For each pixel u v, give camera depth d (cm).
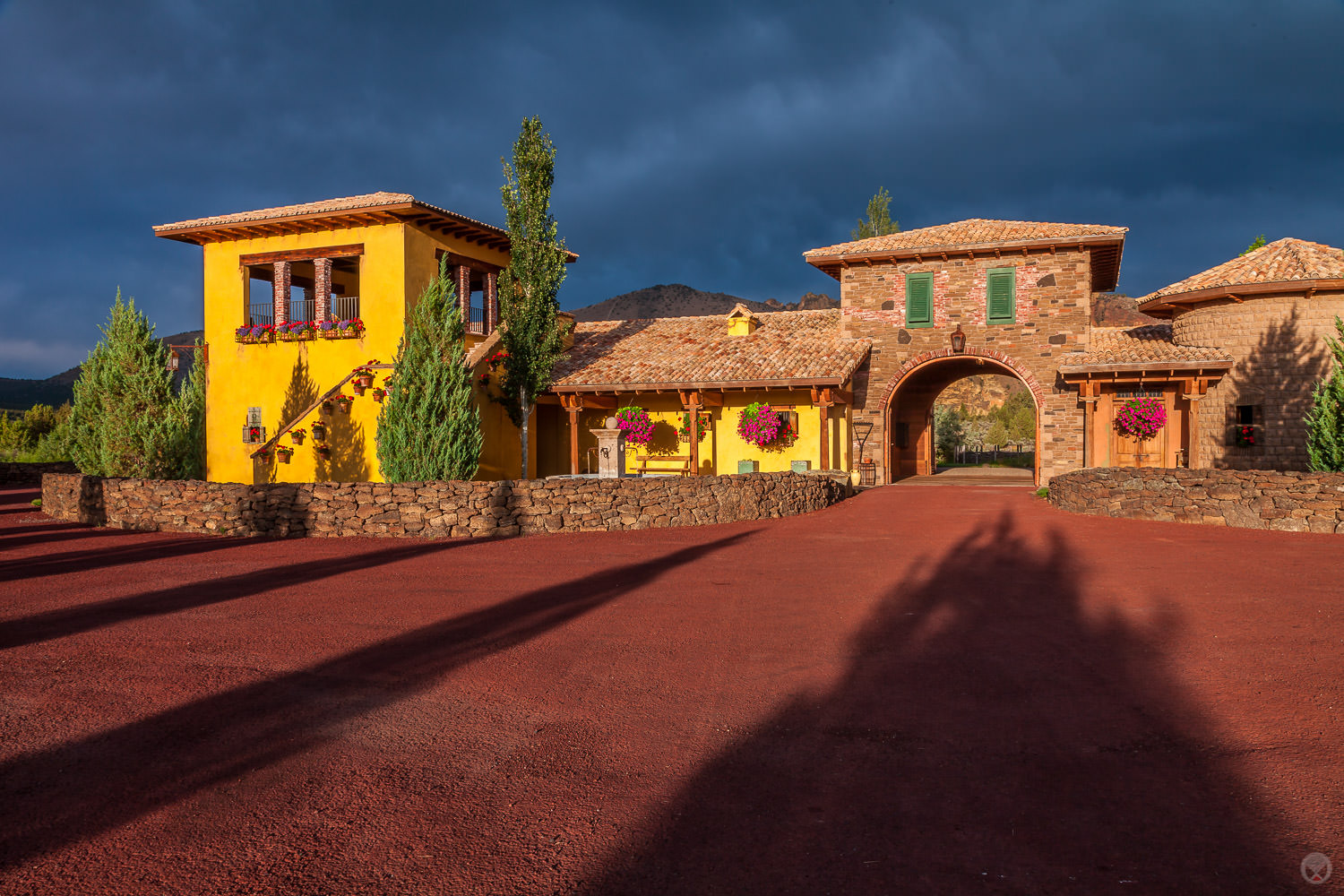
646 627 720
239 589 912
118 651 656
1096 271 2386
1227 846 338
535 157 1941
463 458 1561
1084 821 363
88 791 408
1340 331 1445
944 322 2238
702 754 447
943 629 697
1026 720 485
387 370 1869
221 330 2061
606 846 351
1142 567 955
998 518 1465
